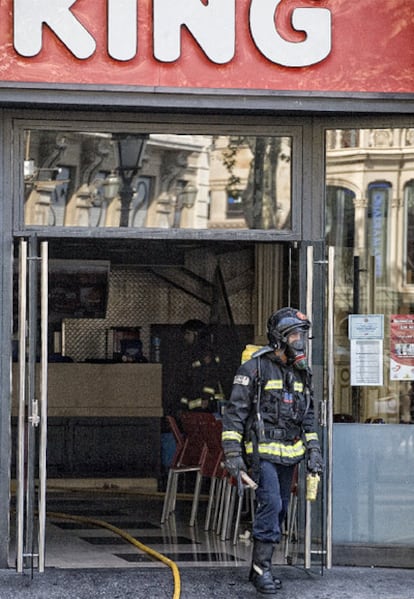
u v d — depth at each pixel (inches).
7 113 518.9
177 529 641.0
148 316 901.8
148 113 528.1
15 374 613.9
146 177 530.3
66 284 896.9
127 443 827.4
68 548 577.0
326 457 518.0
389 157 536.7
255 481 473.1
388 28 520.7
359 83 520.7
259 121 533.0
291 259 553.3
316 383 524.4
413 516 537.6
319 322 523.8
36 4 506.0
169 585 491.5
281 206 535.5
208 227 533.6
